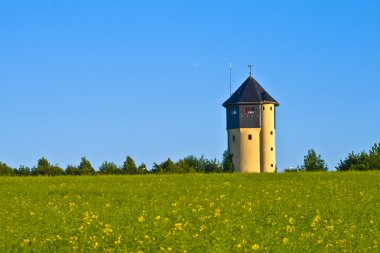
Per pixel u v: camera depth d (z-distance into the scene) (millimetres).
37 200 35969
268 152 111938
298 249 20984
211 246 21609
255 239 22609
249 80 115562
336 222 26672
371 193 38281
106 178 51750
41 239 23109
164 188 42250
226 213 28969
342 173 53438
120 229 24750
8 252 20969
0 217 28094
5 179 51375
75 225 25797
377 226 26031
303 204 32781
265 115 112250
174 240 22219
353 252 20844
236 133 112438
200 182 46781
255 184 44781
